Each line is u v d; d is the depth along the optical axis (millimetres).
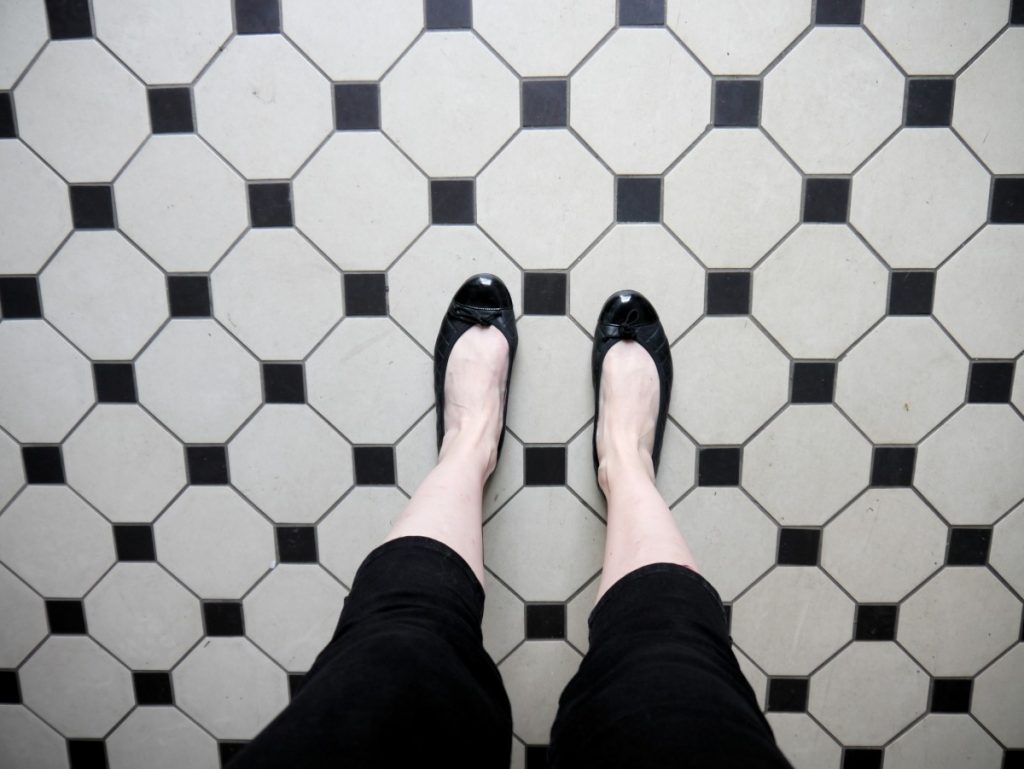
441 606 642
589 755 524
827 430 924
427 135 876
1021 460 922
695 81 860
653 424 904
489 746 573
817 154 871
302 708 508
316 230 897
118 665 987
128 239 902
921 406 916
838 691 971
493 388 886
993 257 884
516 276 904
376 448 942
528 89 865
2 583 969
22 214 897
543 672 968
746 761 474
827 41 850
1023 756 972
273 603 973
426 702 531
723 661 595
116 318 918
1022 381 906
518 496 942
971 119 860
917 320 899
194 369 928
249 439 941
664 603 645
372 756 483
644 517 766
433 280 907
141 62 867
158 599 973
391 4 853
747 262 894
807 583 952
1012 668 958
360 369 927
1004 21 842
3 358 925
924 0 841
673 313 908
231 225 898
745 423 926
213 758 1006
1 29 862
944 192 874
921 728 974
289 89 870
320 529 958
